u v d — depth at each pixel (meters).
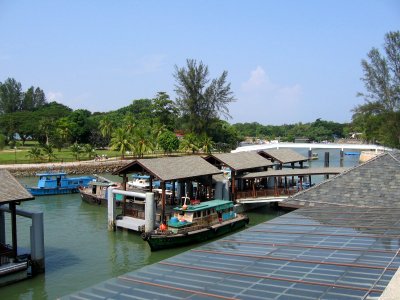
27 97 174.88
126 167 41.62
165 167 40.69
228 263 13.65
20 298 24.83
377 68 81.19
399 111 80.56
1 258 26.53
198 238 37.09
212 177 48.97
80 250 34.94
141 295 11.35
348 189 22.58
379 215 18.94
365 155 108.62
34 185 68.81
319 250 14.35
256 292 10.99
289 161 57.62
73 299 11.43
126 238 38.75
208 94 116.31
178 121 124.44
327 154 73.56
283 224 18.69
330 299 10.15
